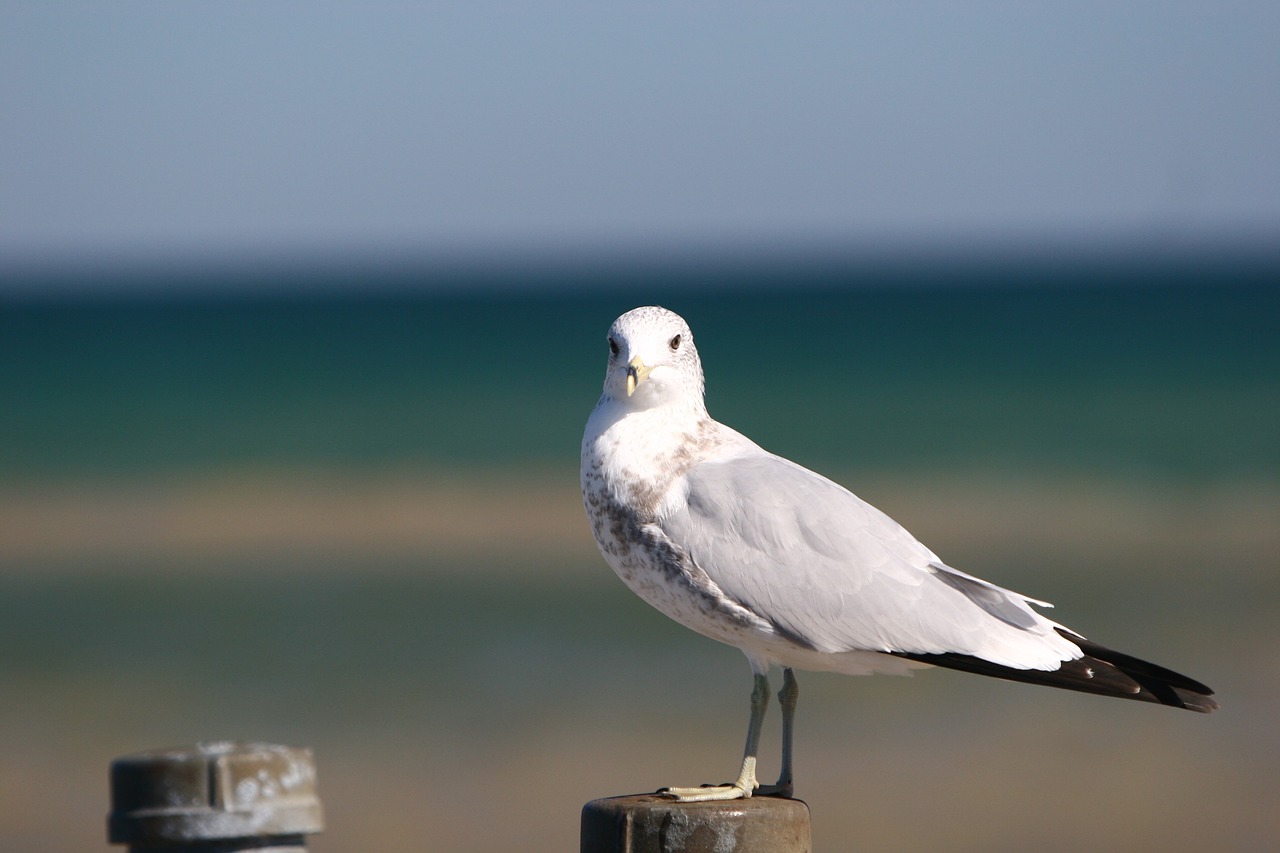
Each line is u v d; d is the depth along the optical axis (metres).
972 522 24.77
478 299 140.50
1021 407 43.19
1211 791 11.78
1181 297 105.00
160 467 33.59
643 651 16.72
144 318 99.94
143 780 4.01
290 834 4.07
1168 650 16.06
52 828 11.51
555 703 14.74
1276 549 21.83
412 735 13.77
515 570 21.33
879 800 11.76
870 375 54.16
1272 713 13.77
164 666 16.48
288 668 16.31
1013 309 93.38
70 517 27.00
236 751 4.07
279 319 97.38
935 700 14.53
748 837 4.17
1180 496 27.14
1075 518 24.97
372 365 60.97
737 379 53.56
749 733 6.05
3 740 13.89
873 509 6.24
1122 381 49.97
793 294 133.25
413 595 19.80
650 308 6.36
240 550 23.42
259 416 43.88
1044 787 12.00
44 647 17.44
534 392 49.72
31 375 57.81
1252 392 45.44
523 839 10.99
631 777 12.40
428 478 31.08
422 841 10.97
